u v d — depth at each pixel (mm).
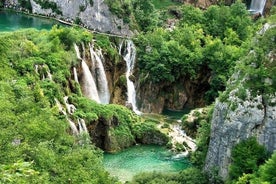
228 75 86312
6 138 39312
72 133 63219
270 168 46812
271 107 54062
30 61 68188
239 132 55562
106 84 86062
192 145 71562
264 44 57781
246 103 55344
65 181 40031
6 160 37188
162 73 87438
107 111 71375
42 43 76750
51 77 70125
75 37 80938
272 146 54125
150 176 55938
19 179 31109
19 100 51656
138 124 74000
